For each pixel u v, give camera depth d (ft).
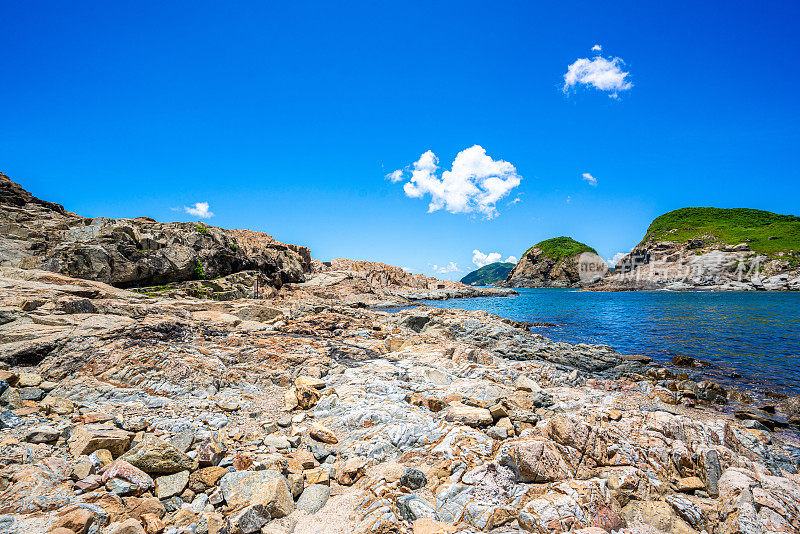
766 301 255.70
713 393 65.72
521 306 271.49
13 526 18.60
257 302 151.12
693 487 29.81
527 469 28.50
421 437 34.88
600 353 96.22
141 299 110.01
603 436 33.47
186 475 25.96
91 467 24.91
